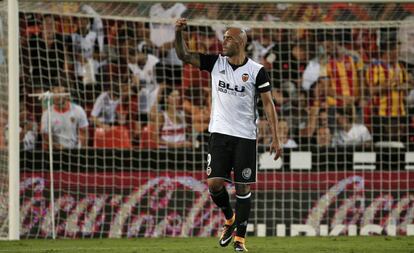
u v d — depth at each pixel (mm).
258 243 31094
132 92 43406
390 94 45000
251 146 23109
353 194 38688
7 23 36281
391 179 39062
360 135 43719
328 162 39125
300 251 26500
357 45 45969
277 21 44719
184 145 41344
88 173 38375
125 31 44469
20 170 38219
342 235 37625
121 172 38531
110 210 37812
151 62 44594
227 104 22906
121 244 31219
